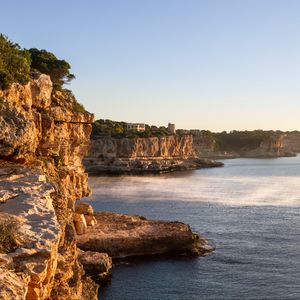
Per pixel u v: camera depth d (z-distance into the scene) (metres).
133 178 182.00
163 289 47.38
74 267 25.81
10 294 13.73
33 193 21.70
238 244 66.19
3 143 26.28
